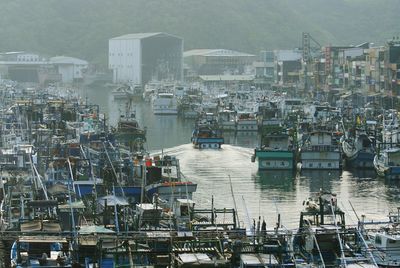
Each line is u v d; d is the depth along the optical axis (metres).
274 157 163.88
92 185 113.44
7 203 99.50
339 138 182.12
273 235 79.50
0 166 121.12
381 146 167.25
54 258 77.38
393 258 82.75
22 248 78.62
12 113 199.50
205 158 180.38
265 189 141.62
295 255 80.50
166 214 95.06
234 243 76.88
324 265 76.62
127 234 80.06
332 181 151.75
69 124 186.25
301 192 138.88
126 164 127.31
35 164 124.88
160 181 120.81
